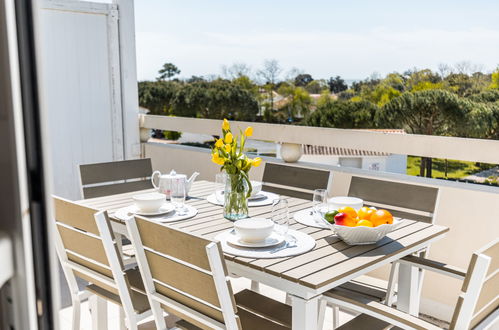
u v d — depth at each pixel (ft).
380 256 5.88
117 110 15.06
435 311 9.74
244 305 6.91
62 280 11.32
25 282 0.73
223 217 7.59
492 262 4.96
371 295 7.27
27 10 0.70
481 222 8.97
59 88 13.93
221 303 5.16
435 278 9.68
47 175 0.73
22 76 0.70
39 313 0.76
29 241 0.73
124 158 15.40
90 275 7.02
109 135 15.05
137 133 15.51
